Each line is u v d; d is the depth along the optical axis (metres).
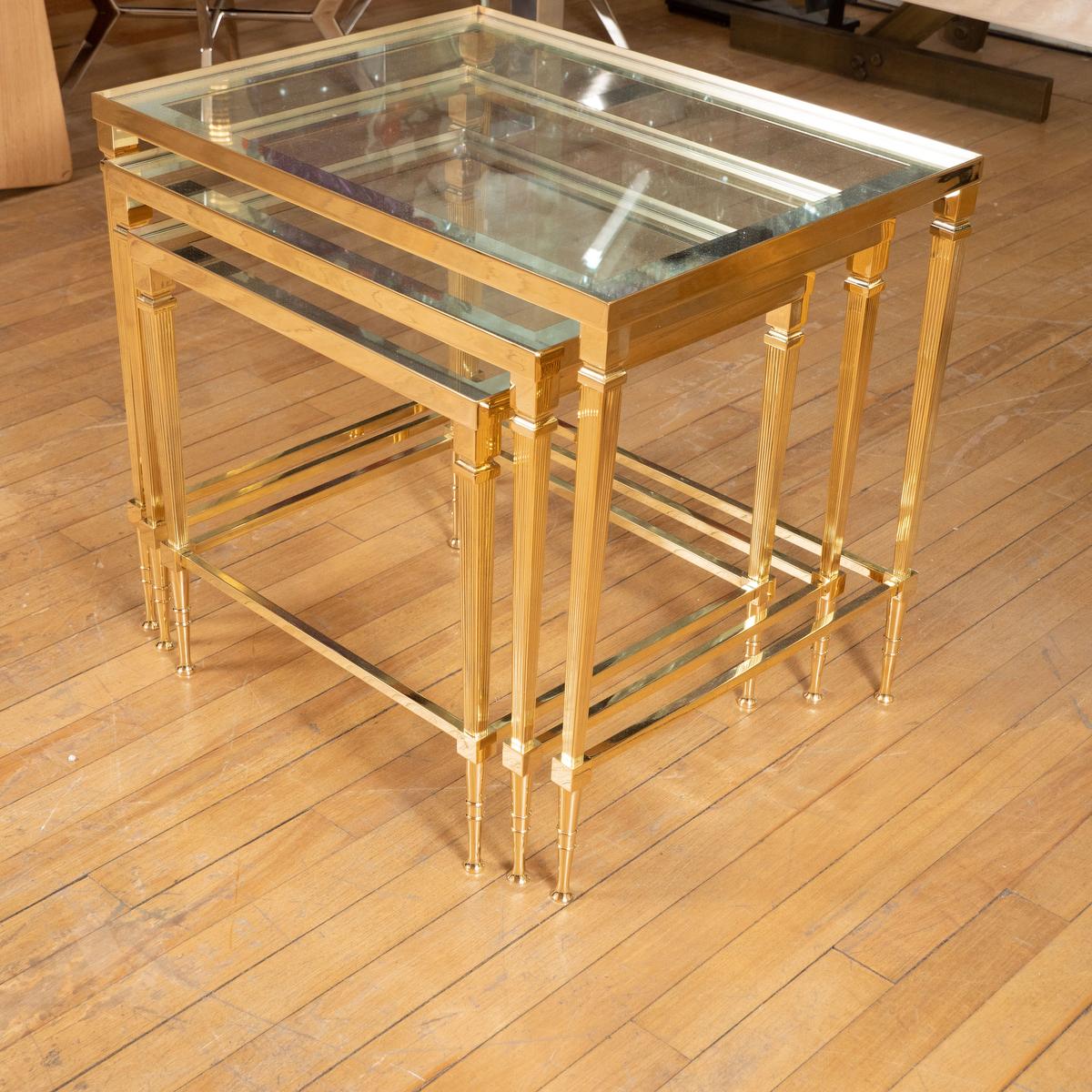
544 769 1.91
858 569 1.98
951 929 1.68
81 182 3.62
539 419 1.41
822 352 2.95
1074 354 2.95
